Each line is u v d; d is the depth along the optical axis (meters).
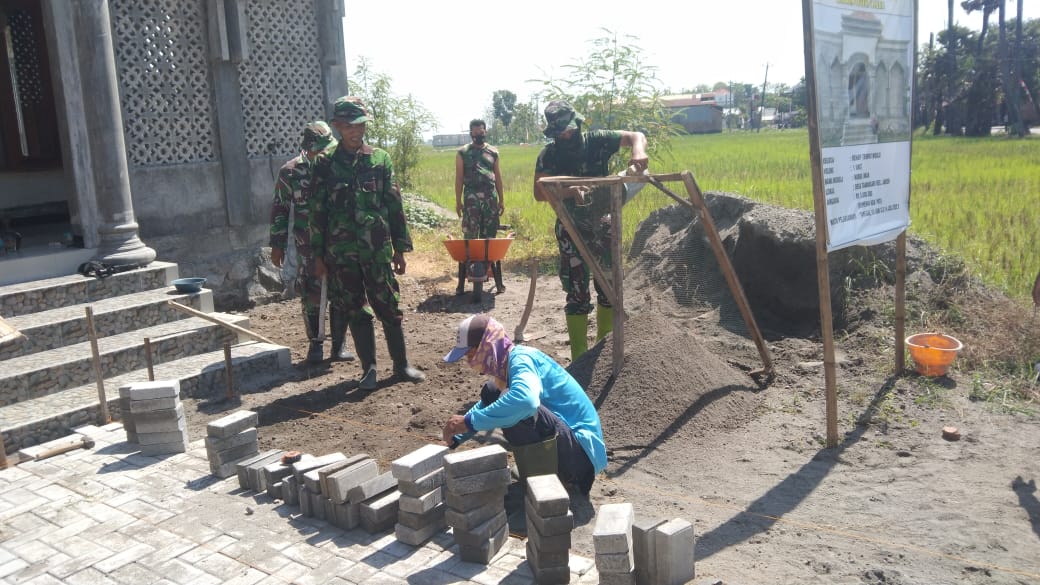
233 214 9.55
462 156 10.09
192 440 5.43
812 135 4.71
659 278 8.64
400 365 6.66
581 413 4.49
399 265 6.63
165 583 3.61
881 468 4.75
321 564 3.75
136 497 4.51
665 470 4.84
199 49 9.15
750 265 7.79
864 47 5.11
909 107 5.79
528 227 14.14
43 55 10.41
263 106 9.82
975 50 58.81
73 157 7.47
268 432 5.60
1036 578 3.56
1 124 10.45
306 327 7.30
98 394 5.75
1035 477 4.55
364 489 4.08
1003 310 6.98
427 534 3.96
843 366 6.47
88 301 7.11
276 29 9.85
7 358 6.14
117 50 8.46
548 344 7.67
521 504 4.39
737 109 133.00
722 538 4.00
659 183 5.63
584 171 6.35
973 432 5.20
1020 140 44.88
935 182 19.14
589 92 11.98
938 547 3.85
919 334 6.41
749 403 5.71
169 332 6.91
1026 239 10.58
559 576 3.50
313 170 6.25
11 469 4.93
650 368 5.60
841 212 5.00
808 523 4.12
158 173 8.84
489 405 4.25
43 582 3.64
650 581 3.44
